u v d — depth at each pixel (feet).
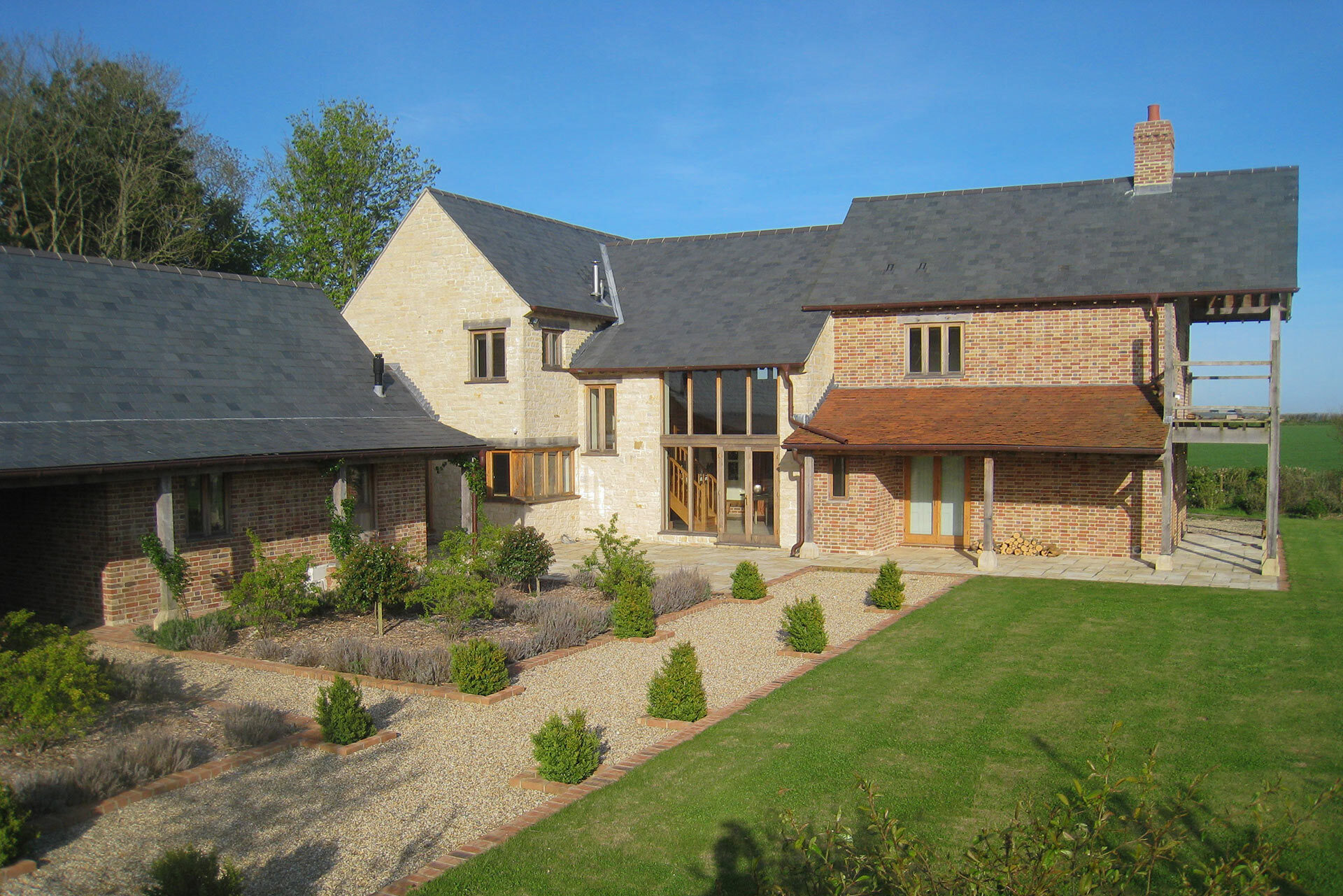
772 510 81.41
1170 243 72.95
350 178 133.18
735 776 28.84
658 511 85.05
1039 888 14.78
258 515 59.06
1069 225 78.84
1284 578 61.11
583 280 93.45
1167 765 28.86
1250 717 33.32
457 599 47.67
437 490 88.38
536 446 83.05
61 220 110.11
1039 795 26.91
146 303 61.57
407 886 22.35
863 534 74.64
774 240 95.50
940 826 24.90
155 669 40.88
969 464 76.95
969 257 79.36
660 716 34.60
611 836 24.97
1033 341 74.28
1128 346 71.31
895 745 31.27
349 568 48.55
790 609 45.21
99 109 112.16
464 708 36.70
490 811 26.86
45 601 53.16
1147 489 69.82
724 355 80.33
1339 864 22.44
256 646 44.65
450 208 85.46
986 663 41.68
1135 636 46.01
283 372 65.46
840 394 79.56
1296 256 67.41
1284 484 102.17
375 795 28.12
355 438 62.28
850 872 21.09
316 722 33.14
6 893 22.04
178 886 19.36
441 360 85.76
